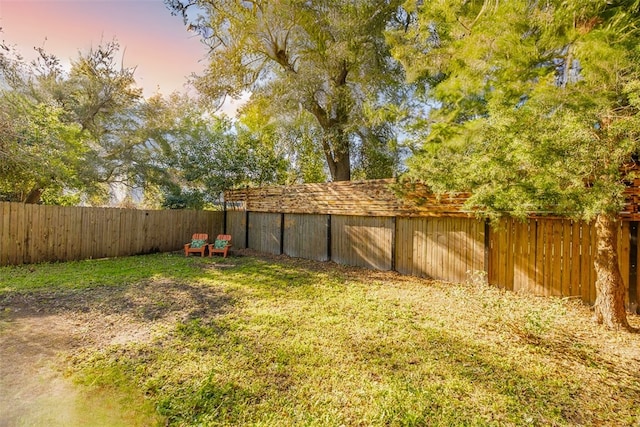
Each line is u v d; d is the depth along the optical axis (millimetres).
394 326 4047
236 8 9516
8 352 3230
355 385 2732
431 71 4707
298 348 3400
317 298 5258
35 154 8180
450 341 3611
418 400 2523
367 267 7953
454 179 4488
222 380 2768
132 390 2615
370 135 9555
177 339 3578
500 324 4066
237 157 12891
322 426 2232
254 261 8969
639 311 4480
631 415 2359
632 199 4434
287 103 9883
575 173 3014
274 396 2570
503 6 3379
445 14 4039
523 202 3641
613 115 2904
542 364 3096
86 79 11297
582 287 4984
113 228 9703
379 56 9109
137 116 12367
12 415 2266
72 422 2209
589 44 2832
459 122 4660
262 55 10812
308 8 9211
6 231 7695
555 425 2256
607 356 3260
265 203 10805
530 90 3486
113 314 4371
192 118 13391
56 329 3840
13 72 8305
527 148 3156
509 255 5730
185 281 6359
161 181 12430
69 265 8062
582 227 5000
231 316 4344
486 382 2787
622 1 2896
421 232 6980
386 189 7480
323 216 9047
